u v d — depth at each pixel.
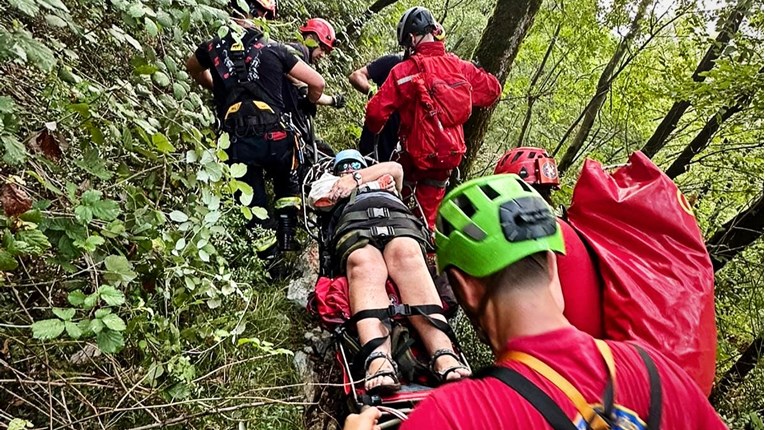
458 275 1.26
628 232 1.71
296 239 4.48
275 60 3.91
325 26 4.83
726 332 5.57
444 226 1.30
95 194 1.97
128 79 3.08
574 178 8.77
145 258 2.34
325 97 4.70
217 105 4.02
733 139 6.04
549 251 1.21
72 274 2.12
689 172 6.59
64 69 2.23
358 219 3.31
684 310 1.56
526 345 1.15
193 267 2.47
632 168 1.89
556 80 8.98
